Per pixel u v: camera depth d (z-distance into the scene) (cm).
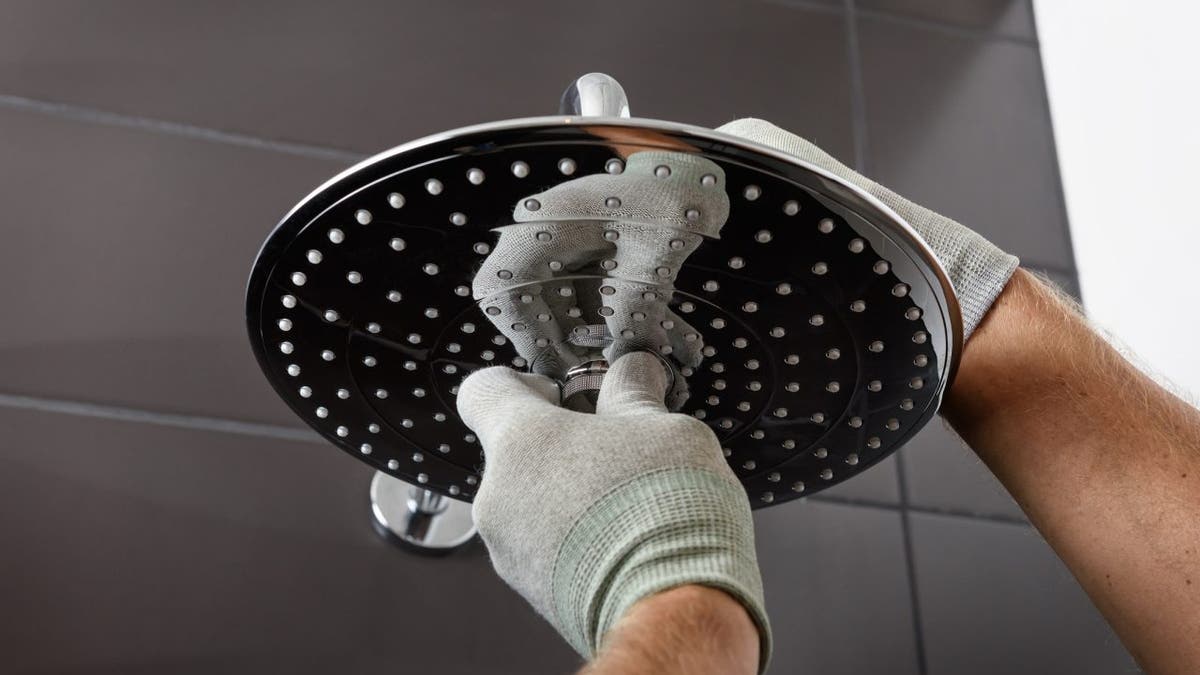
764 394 53
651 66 117
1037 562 101
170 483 87
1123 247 115
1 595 80
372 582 87
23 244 93
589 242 44
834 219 42
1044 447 58
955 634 96
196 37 106
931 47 127
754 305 47
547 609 46
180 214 98
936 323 47
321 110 106
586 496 45
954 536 100
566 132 40
